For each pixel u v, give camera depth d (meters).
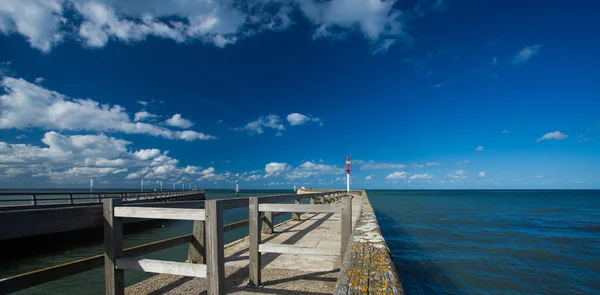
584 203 55.09
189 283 4.39
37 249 12.08
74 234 13.59
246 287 4.19
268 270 4.94
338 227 9.55
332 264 5.27
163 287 4.23
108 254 3.55
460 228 18.97
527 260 11.00
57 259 11.48
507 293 7.88
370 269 2.06
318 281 4.42
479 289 8.11
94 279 7.63
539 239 15.29
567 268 10.08
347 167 24.80
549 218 26.25
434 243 13.85
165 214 3.44
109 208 3.57
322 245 6.79
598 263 10.70
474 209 36.66
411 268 9.84
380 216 26.11
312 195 10.99
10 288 2.54
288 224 10.30
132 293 4.02
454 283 8.53
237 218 24.12
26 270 10.10
